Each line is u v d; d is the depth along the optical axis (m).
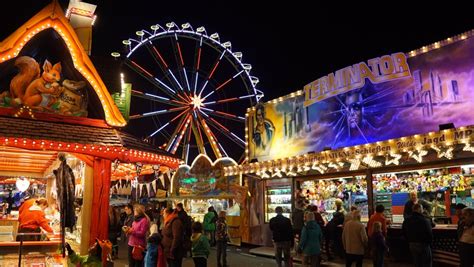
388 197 13.70
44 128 9.30
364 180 14.64
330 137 16.19
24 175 14.61
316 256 9.96
